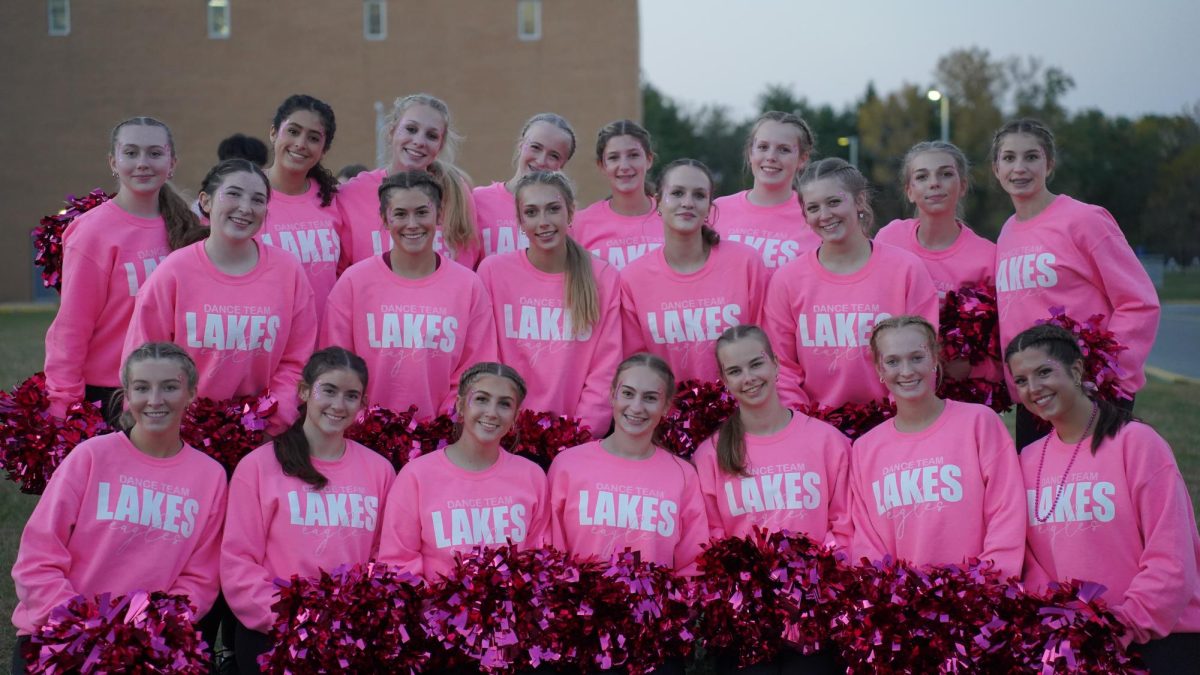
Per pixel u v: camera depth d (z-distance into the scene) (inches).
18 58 1170.6
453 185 203.5
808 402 186.4
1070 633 142.6
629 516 165.3
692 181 183.6
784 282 185.5
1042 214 187.9
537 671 153.1
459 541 162.2
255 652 155.9
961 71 1824.6
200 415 166.7
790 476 167.2
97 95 1172.5
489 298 186.9
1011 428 382.9
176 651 142.3
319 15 1155.9
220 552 160.1
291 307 177.3
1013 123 190.1
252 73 1163.9
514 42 1150.3
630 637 151.7
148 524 155.5
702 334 189.0
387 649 147.5
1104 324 182.9
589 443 172.7
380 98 1162.0
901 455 164.1
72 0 1159.6
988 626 144.8
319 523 159.9
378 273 181.9
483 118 1157.1
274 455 162.6
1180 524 149.8
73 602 144.8
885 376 164.1
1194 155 1708.9
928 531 159.8
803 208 182.1
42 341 630.5
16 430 172.6
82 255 179.5
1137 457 153.2
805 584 152.9
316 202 197.8
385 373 179.6
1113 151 1829.5
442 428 173.3
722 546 158.1
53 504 152.2
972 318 185.9
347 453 166.4
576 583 151.6
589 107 1151.6
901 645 146.3
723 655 162.2
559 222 183.3
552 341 187.2
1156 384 484.7
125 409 163.2
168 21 1161.4
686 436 178.5
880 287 180.5
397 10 1152.8
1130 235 1855.3
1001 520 158.6
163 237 186.9
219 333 170.4
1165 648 149.9
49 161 1181.1
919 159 193.0
